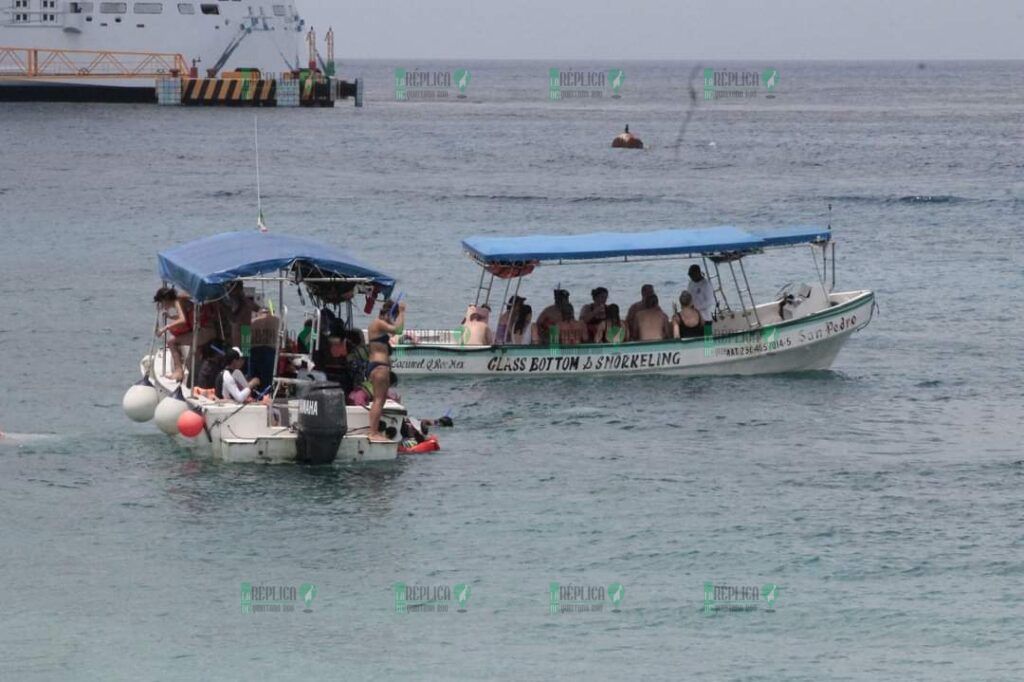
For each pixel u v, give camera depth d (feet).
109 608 170.40
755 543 194.39
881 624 168.76
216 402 227.40
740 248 286.66
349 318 245.86
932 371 304.09
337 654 159.12
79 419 253.44
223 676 152.46
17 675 152.97
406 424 237.25
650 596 176.45
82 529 195.52
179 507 204.54
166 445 235.20
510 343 289.12
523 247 283.79
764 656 159.43
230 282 229.04
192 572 181.57
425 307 387.34
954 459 236.02
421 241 533.14
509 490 214.90
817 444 244.63
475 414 259.60
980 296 408.26
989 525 202.28
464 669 155.12
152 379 249.55
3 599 172.55
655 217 637.71
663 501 211.61
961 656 159.02
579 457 233.76
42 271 436.76
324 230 565.12
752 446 242.78
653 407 267.18
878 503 212.23
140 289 402.31
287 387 234.79
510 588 177.99
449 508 206.18
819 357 298.15
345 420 220.84
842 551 192.03
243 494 210.18
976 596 176.86
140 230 554.46
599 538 195.52
